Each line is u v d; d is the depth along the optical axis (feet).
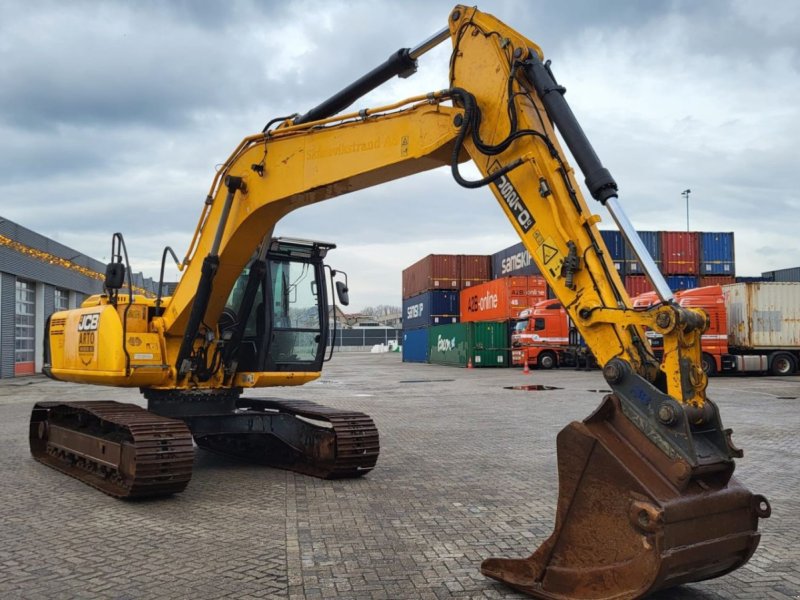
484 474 26.53
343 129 19.85
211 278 23.99
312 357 29.32
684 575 11.66
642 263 12.66
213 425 26.76
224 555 16.42
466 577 14.90
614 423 12.65
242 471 27.45
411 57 18.69
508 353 115.44
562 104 14.46
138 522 19.45
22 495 23.04
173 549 16.88
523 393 63.46
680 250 104.58
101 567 15.56
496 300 116.06
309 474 26.21
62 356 29.99
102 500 22.25
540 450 32.27
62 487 24.36
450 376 93.04
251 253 24.03
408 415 46.78
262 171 22.24
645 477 11.69
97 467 25.16
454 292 139.44
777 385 69.82
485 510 20.84
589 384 74.08
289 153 21.45
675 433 11.66
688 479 11.43
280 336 28.50
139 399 59.36
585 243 13.85
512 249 124.67
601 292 13.47
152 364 25.41
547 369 106.01
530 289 111.55
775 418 43.14
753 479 25.35
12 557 16.30
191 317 24.68
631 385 12.50
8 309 94.02
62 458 28.53
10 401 59.72
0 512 20.71
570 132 14.08
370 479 25.62
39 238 104.99
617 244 97.71
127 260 25.82
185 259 25.20
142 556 16.35
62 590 14.14
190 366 25.53
